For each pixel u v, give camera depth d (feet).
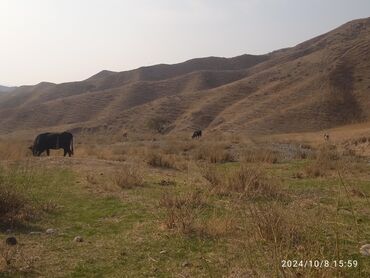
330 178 47.78
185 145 107.24
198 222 27.89
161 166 61.26
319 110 295.69
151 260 22.57
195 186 41.93
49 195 38.11
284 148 104.94
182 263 21.97
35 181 43.47
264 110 320.29
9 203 31.24
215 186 39.06
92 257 23.16
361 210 31.68
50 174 48.70
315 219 25.63
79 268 21.72
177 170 58.34
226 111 352.90
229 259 22.08
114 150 93.50
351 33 592.60
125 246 24.79
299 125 286.05
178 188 41.27
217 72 572.51
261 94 362.53
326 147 95.55
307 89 333.62
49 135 80.74
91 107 469.57
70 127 366.63
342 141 132.67
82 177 47.50
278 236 23.16
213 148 83.66
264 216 24.98
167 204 33.14
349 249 23.00
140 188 41.83
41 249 24.39
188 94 420.77
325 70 352.49
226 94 393.09
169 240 25.45
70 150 82.33
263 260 21.01
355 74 334.24
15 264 21.91
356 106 296.51
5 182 33.60
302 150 96.89
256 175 39.45
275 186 38.11
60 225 29.40
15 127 435.12
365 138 119.96
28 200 34.47
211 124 335.67
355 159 69.51
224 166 61.11
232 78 563.89
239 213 30.50
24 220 30.19
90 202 35.96
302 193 38.42
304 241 22.35
